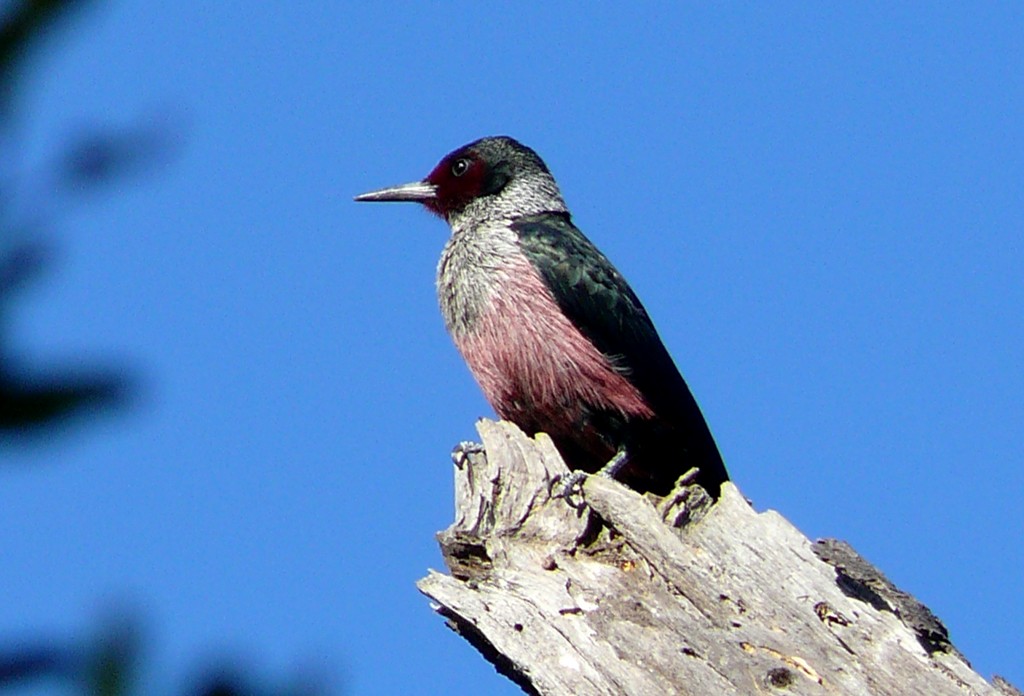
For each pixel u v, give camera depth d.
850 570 9.84
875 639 9.44
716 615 9.82
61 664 2.70
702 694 9.27
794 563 9.94
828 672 9.27
